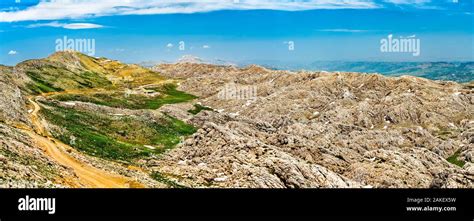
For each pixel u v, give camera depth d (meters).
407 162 147.00
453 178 116.81
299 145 149.38
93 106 197.62
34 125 124.06
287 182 109.50
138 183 90.75
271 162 116.69
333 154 149.38
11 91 145.75
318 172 117.44
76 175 87.94
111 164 107.69
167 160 131.25
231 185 103.00
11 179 71.50
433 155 161.62
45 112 149.75
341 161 145.88
